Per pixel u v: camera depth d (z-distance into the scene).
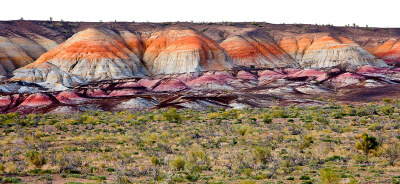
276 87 133.38
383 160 24.38
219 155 28.14
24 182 18.83
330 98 109.38
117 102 95.69
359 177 19.06
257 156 25.12
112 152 30.28
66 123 55.31
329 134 38.06
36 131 44.16
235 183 18.70
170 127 47.97
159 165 24.73
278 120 53.91
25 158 26.98
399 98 104.44
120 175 19.97
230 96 98.94
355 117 54.53
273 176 20.17
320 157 26.55
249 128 41.78
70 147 32.31
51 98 104.06
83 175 21.23
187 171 22.66
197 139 36.50
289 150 29.25
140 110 88.75
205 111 76.62
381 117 53.91
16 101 99.88
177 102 89.50
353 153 27.17
